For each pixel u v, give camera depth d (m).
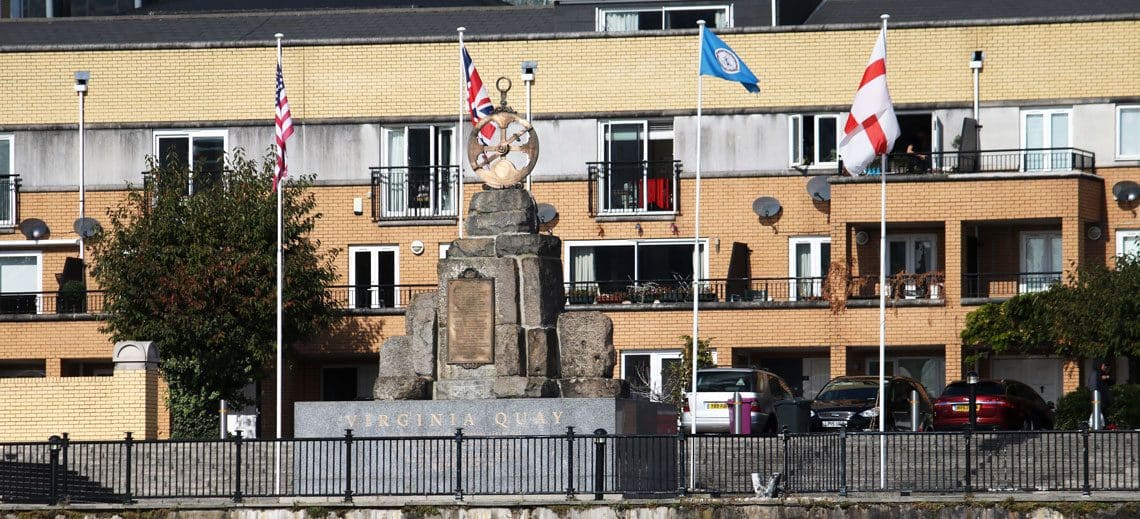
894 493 66.06
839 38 108.56
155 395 87.88
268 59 111.69
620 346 106.25
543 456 66.88
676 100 109.50
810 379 108.75
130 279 97.31
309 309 99.50
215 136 111.75
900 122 108.19
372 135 111.00
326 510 65.38
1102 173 106.31
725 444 67.81
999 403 92.31
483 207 71.00
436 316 70.81
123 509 65.94
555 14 116.75
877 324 104.00
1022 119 107.38
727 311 105.44
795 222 108.50
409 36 115.00
